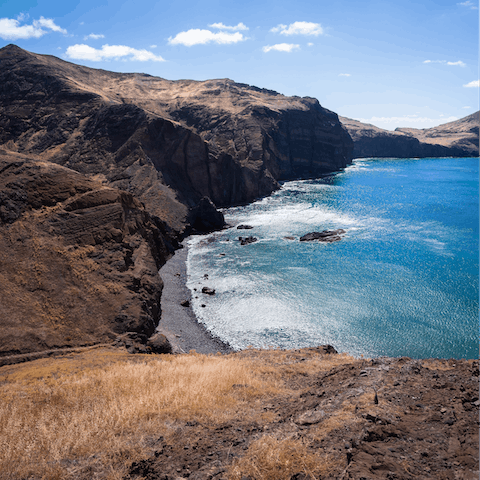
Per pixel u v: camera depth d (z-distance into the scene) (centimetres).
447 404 909
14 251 4228
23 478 840
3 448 970
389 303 4831
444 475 598
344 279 5612
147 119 10538
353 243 7381
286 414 1118
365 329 4247
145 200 8725
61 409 1280
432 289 5184
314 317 4528
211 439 952
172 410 1196
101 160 10356
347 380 1375
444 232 8081
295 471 696
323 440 805
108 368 2102
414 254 6625
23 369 2486
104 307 3984
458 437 714
